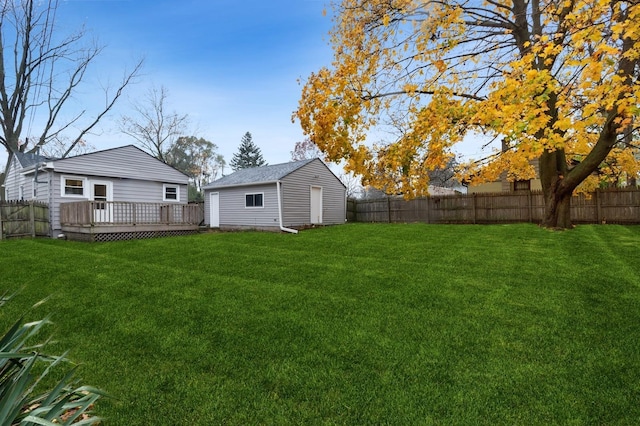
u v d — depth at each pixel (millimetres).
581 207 13133
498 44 6766
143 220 13734
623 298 4270
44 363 3012
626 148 9758
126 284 5562
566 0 3955
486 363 2898
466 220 15961
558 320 3721
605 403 2311
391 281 5387
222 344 3402
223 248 8930
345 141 5434
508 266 6000
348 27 6719
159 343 3441
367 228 12727
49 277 6016
